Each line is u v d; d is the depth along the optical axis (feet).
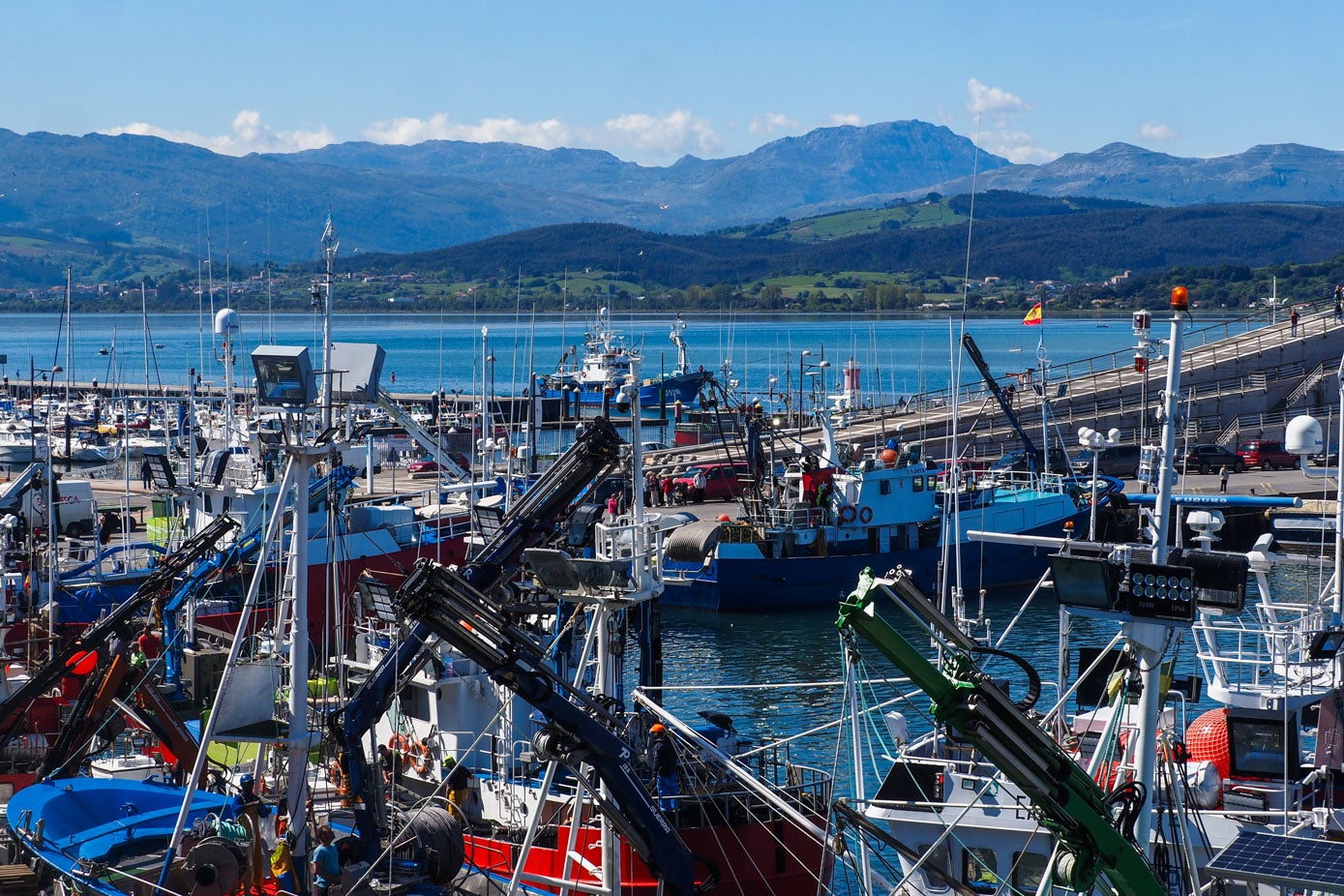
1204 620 95.20
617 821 80.12
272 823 95.50
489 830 106.32
